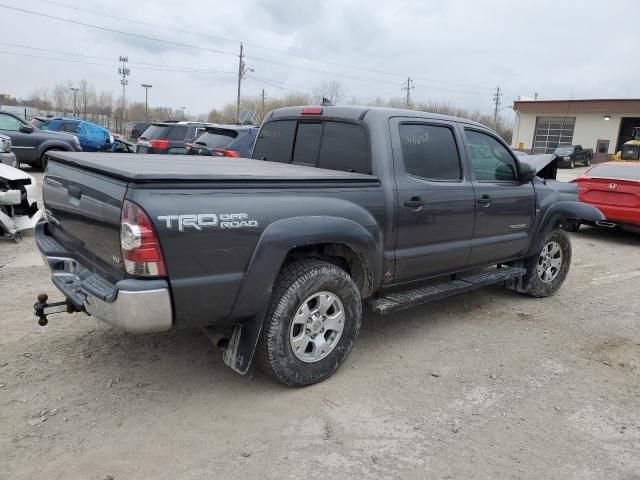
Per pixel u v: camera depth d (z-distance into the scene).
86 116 65.06
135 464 2.78
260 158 5.10
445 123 4.54
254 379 3.75
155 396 3.45
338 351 3.75
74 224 3.43
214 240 2.97
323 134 4.44
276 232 3.20
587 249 9.23
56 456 2.81
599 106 43.31
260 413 3.32
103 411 3.25
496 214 4.96
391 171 3.99
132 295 2.77
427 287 4.63
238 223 3.05
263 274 3.18
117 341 4.19
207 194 2.97
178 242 2.84
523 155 11.13
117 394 3.45
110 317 2.91
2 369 3.66
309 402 3.48
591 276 7.26
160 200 2.79
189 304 2.96
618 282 6.98
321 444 3.04
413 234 4.18
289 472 2.78
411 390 3.72
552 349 4.57
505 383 3.90
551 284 6.00
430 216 4.27
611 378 4.07
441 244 4.48
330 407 3.44
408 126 4.23
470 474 2.84
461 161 4.64
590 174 10.41
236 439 3.05
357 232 3.64
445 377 3.95
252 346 3.29
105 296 2.90
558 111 45.50
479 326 5.04
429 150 4.37
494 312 5.47
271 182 3.27
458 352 4.41
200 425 3.16
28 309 4.75
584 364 4.30
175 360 3.95
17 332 4.27
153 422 3.17
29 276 5.71
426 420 3.35
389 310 4.06
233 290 3.10
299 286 3.41
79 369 3.73
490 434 3.23
